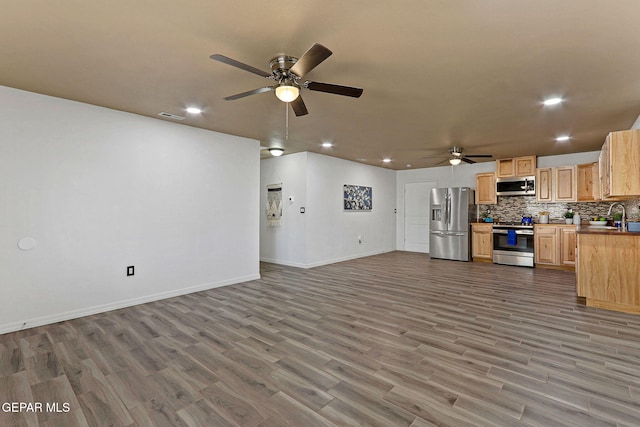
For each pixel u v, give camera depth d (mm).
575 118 3721
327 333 2881
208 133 4461
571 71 2486
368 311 3490
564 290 4375
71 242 3297
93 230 3443
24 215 3029
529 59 2303
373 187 7863
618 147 3266
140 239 3803
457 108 3395
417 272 5652
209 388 2016
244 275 4941
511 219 6859
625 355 2443
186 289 4234
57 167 3207
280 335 2838
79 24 1898
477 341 2705
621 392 1959
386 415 1754
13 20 1850
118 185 3619
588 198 5684
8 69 2529
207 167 4457
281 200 6504
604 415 1745
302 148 5707
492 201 6844
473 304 3736
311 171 6129
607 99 3084
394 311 3488
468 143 5145
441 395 1936
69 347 2598
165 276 4031
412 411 1785
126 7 1731
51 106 3162
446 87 2826
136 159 3756
